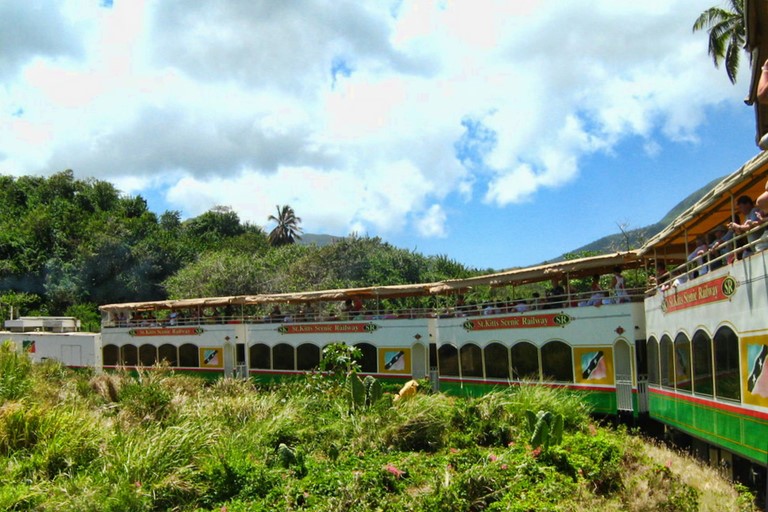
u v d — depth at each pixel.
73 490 8.56
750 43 11.24
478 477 8.70
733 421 9.84
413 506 8.26
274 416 13.22
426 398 14.23
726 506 8.12
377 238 53.47
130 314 35.47
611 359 16.61
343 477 9.24
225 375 29.59
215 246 72.12
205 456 10.12
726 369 10.12
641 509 7.95
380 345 24.97
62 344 35.59
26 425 10.25
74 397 13.96
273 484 9.27
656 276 14.84
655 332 14.74
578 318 17.55
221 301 30.23
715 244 11.06
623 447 10.43
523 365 19.16
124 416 12.41
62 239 63.06
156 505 8.80
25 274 58.78
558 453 9.71
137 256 61.06
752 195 10.50
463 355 21.78
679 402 12.77
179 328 31.95
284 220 83.62
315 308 30.88
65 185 77.62
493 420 12.42
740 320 9.47
